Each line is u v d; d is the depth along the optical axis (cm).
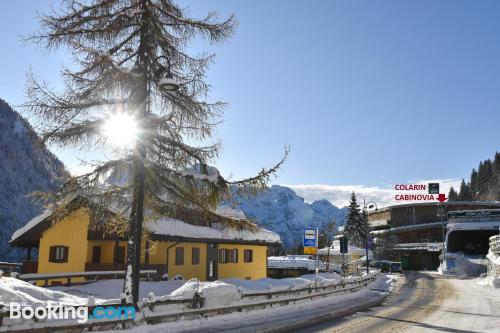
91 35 1324
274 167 1367
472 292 3023
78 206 1413
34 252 6819
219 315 1384
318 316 1580
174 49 1409
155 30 1385
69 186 1309
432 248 8331
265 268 3691
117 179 1350
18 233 2866
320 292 2142
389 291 3069
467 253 8312
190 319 1284
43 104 1254
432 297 2630
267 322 1377
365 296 2523
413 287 3497
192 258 2870
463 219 7806
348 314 1695
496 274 3997
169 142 1355
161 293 1878
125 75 1284
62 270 2634
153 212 1431
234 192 1367
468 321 1541
